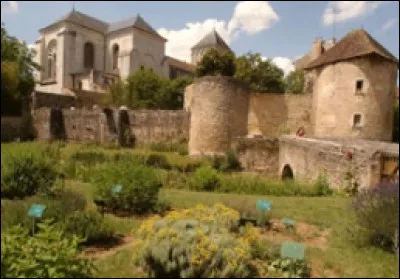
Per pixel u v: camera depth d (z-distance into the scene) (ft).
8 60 111.04
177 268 15.43
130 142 91.56
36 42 168.96
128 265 17.04
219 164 68.08
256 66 118.11
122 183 27.99
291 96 88.63
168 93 125.90
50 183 33.04
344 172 37.06
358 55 72.49
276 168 66.28
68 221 20.47
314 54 107.34
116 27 172.86
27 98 104.83
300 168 50.55
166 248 15.64
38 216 19.13
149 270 16.03
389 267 17.99
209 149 73.20
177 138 86.84
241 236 18.43
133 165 31.35
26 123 102.94
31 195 31.55
